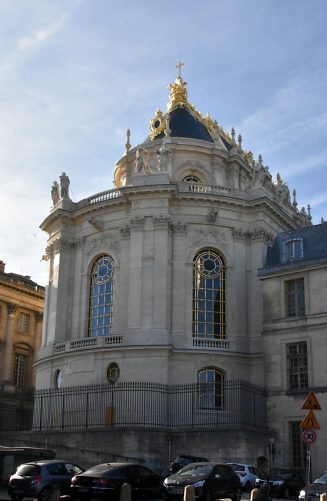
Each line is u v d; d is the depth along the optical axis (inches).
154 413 1622.8
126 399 1642.5
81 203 2007.9
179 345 1738.4
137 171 1930.4
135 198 1840.6
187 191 1887.3
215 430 1385.3
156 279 1761.8
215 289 1845.5
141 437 1398.9
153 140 2183.8
